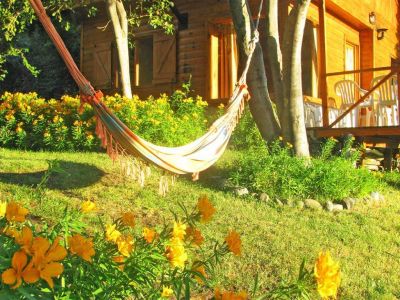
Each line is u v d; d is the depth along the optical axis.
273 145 7.45
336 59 13.20
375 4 14.99
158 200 6.04
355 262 4.70
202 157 5.15
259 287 3.97
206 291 3.79
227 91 12.04
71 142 9.01
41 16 3.64
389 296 3.98
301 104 7.52
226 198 6.36
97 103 3.85
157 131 8.84
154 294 2.00
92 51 14.60
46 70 18.70
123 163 4.07
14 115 9.75
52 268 1.38
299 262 4.51
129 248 1.95
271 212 5.97
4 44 17.70
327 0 11.61
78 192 6.10
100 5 14.12
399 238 5.55
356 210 6.53
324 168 6.94
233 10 7.62
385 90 9.55
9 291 1.35
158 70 13.04
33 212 5.07
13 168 7.00
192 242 2.19
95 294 1.74
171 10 12.45
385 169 10.40
